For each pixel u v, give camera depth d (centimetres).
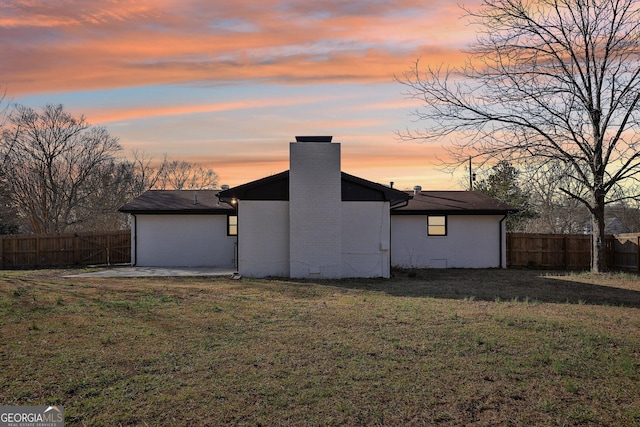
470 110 1600
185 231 2084
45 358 636
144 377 564
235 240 2092
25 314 900
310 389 529
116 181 3953
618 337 754
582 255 2141
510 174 2620
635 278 1616
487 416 468
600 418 464
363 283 1452
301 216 1552
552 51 1662
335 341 721
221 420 454
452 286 1393
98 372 582
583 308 1020
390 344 705
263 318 886
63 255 2212
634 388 540
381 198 1614
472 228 2055
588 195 2031
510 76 1627
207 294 1165
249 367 600
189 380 555
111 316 892
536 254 2145
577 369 600
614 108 1622
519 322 852
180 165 5003
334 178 1560
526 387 539
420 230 2047
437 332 777
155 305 1004
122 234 2378
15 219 3484
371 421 455
